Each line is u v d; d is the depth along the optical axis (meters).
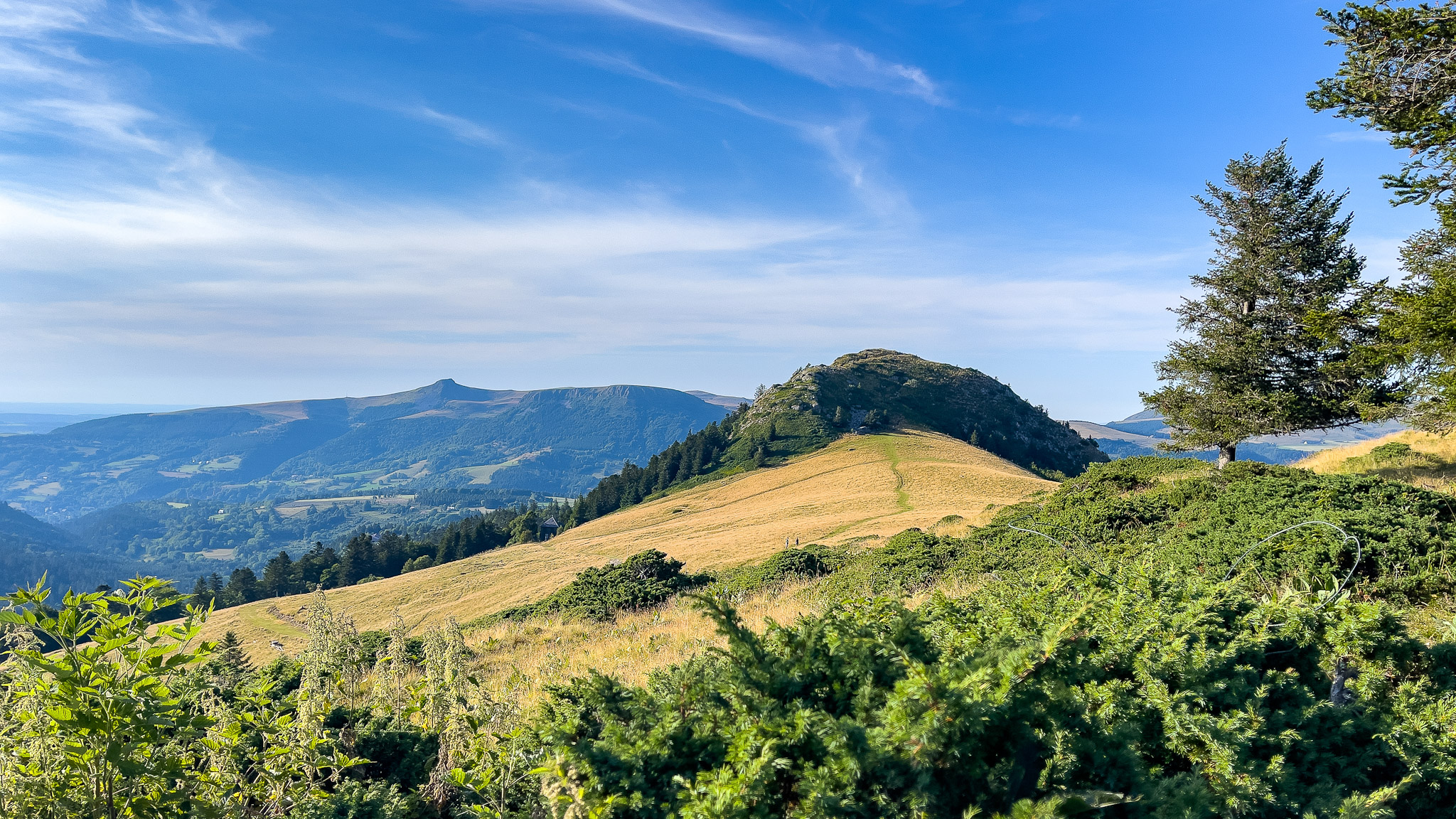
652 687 4.04
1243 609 5.29
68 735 3.36
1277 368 27.00
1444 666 4.96
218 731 4.43
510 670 11.53
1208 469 21.64
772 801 2.86
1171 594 5.25
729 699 3.39
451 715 5.45
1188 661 4.16
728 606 3.62
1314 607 5.11
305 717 4.78
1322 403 25.47
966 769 2.85
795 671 3.48
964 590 12.44
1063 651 3.38
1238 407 27.05
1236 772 3.60
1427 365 16.44
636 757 3.03
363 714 6.24
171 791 3.63
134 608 3.56
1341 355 25.06
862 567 18.27
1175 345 29.53
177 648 3.60
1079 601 4.79
